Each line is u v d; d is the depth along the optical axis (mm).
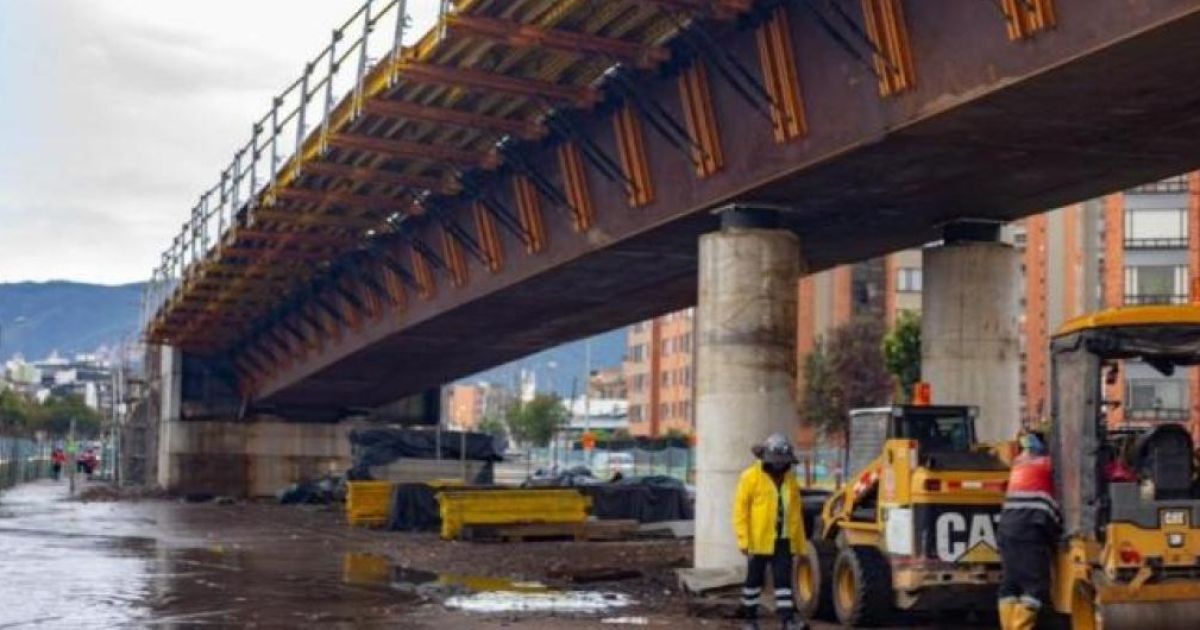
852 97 17250
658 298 31094
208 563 25156
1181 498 12148
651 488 37531
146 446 70125
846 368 72875
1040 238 68625
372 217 32812
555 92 21578
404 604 18359
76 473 83625
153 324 53938
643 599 18984
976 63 15117
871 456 16172
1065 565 12695
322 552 28219
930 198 20547
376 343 38969
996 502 14734
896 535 14953
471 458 48062
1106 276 61469
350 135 25312
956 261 22203
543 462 105500
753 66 19047
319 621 16438
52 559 25625
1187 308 12383
